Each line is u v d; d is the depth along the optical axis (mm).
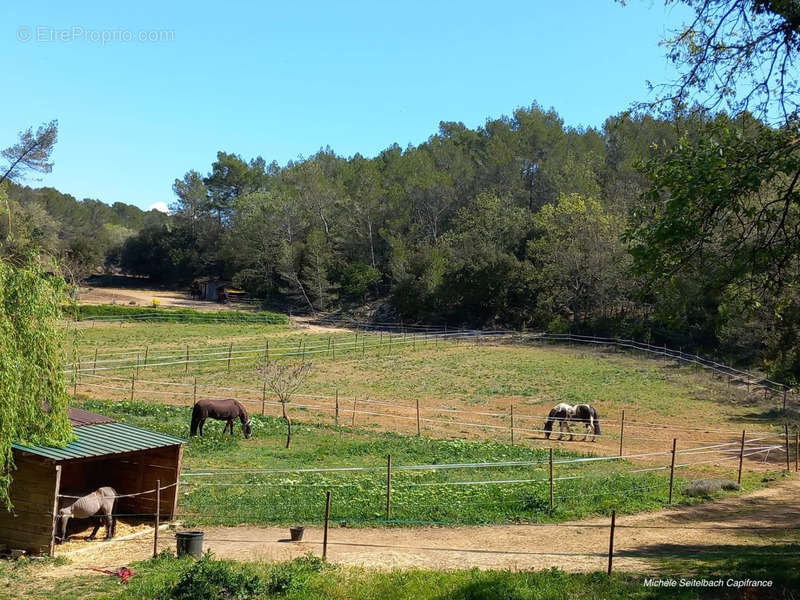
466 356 59469
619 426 35000
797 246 12812
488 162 103375
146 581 12555
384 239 102125
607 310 73688
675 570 13047
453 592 11578
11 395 13758
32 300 14812
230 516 17969
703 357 55906
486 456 26188
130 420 30406
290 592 11766
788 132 12578
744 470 25562
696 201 13000
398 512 18312
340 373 49875
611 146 102375
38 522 15047
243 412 28859
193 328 75250
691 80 13148
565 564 13914
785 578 11828
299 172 111188
